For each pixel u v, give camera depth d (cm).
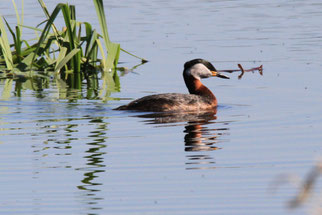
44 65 2297
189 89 1688
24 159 1145
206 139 1270
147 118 1459
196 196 950
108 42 2262
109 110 1551
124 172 1070
